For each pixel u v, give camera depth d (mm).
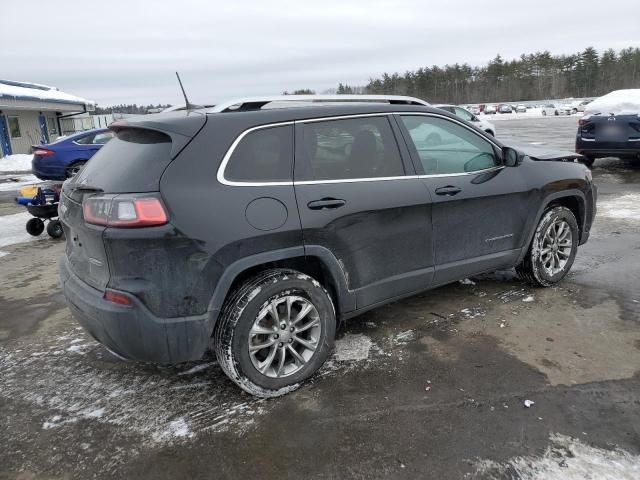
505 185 3949
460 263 3797
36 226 7633
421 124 3668
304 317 3061
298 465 2424
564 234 4484
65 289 3039
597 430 2562
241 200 2768
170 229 2566
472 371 3166
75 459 2531
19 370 3434
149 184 2607
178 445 2602
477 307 4129
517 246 4164
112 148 3078
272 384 2926
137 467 2459
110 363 3488
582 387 2939
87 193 2824
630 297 4195
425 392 2963
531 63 101812
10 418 2889
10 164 21500
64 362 3525
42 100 27469
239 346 2785
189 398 3018
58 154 11906
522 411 2740
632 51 99250
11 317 4379
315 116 3135
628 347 3381
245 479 2350
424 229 3516
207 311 2719
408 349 3482
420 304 4246
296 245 2934
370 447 2520
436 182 3576
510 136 21203
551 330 3666
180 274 2625
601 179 10391
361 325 3885
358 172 3246
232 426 2732
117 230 2566
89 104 35375
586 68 97562
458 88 101125
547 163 4340
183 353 2736
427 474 2324
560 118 43750
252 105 3119
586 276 4730
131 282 2605
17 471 2463
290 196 2922
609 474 2264
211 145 2766
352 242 3168
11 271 5805
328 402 2908
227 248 2703
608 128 10578
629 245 5699
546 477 2266
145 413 2887
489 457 2408
